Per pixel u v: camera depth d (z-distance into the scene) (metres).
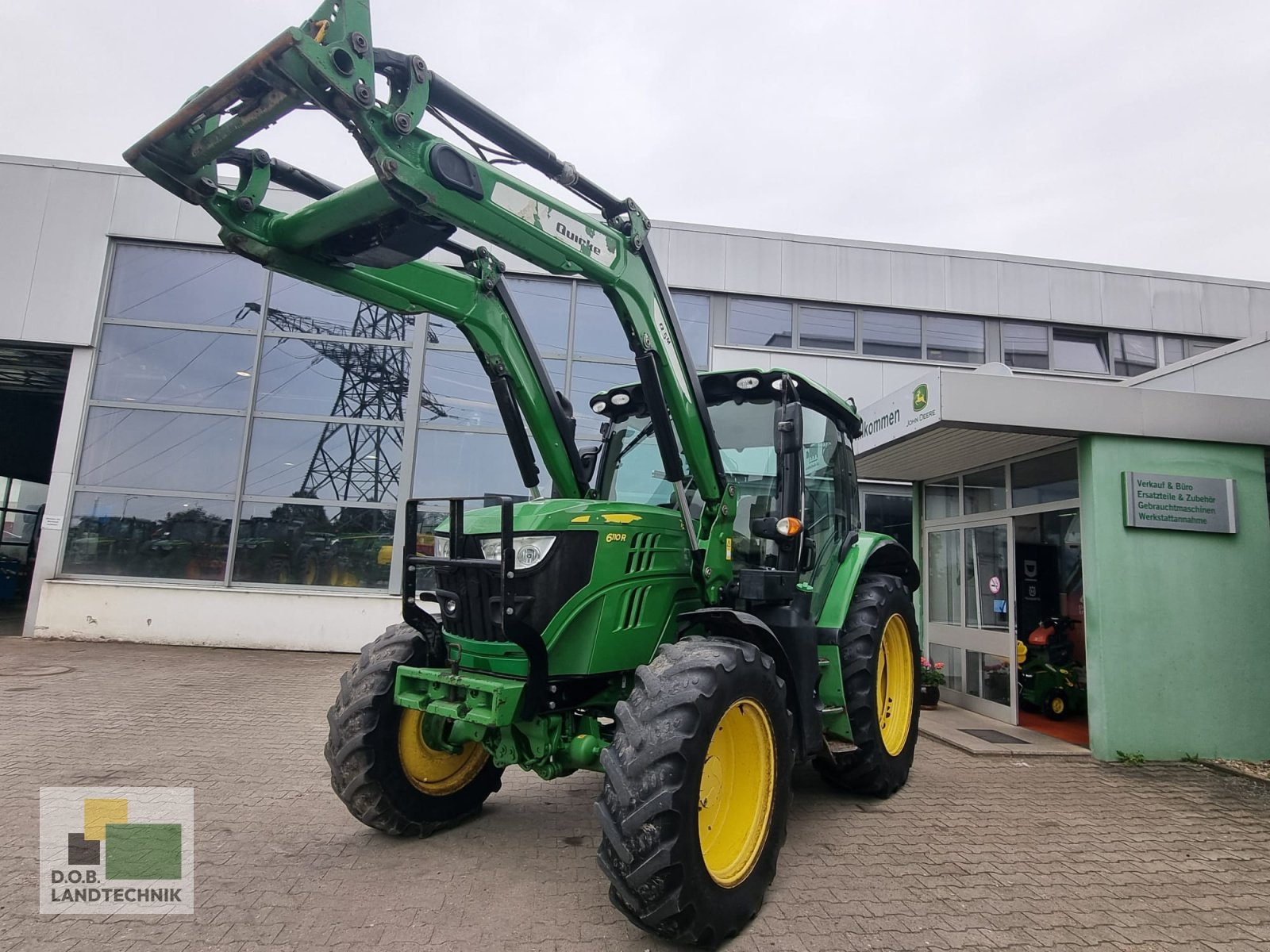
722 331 11.66
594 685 3.65
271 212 3.12
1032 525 7.55
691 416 3.79
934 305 11.99
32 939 2.82
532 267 11.49
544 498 4.09
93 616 10.20
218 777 4.86
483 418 11.23
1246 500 6.37
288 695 7.49
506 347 3.96
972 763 5.88
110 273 10.98
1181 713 6.05
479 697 3.23
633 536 3.58
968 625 8.09
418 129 2.67
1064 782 5.38
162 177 2.79
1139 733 5.99
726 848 3.16
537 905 3.19
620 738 2.91
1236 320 12.50
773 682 3.36
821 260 11.88
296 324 11.11
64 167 10.95
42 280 10.80
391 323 11.23
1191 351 12.60
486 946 2.85
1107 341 12.45
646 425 4.64
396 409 11.07
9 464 15.91
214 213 2.97
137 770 4.93
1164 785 5.33
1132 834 4.32
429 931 2.95
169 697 7.18
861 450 7.70
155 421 10.80
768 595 3.82
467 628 3.44
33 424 16.42
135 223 10.94
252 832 3.95
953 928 3.11
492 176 2.93
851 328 12.02
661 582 3.67
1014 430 6.14
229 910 3.09
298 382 11.02
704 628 3.86
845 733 4.47
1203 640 6.15
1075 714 7.56
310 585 10.65
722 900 2.88
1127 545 6.18
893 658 5.35
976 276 12.12
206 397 10.89
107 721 6.21
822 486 4.88
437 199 2.69
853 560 4.91
